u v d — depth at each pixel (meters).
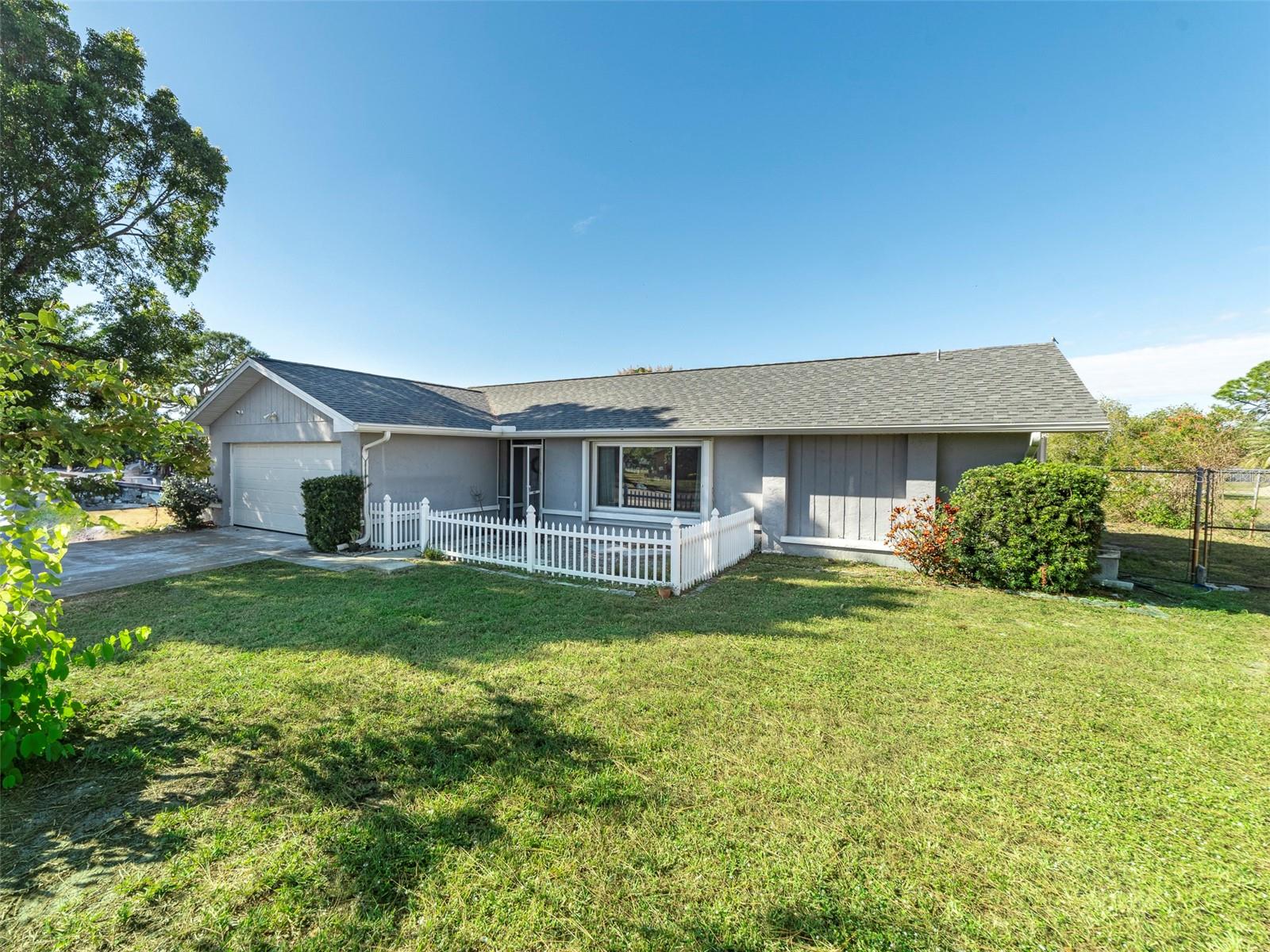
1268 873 2.54
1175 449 16.36
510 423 14.04
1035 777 3.32
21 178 11.53
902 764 3.44
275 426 12.94
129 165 13.88
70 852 2.60
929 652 5.42
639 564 8.51
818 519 10.55
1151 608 7.10
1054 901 2.37
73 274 13.68
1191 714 4.15
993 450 9.10
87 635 5.77
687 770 3.34
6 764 2.94
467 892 2.37
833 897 2.37
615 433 11.78
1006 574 8.00
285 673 4.76
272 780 3.20
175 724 3.84
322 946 2.11
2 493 2.38
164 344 15.23
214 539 12.37
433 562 9.84
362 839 2.69
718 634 5.95
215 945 2.11
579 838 2.73
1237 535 13.74
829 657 5.27
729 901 2.34
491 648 5.45
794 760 3.46
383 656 5.20
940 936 2.19
